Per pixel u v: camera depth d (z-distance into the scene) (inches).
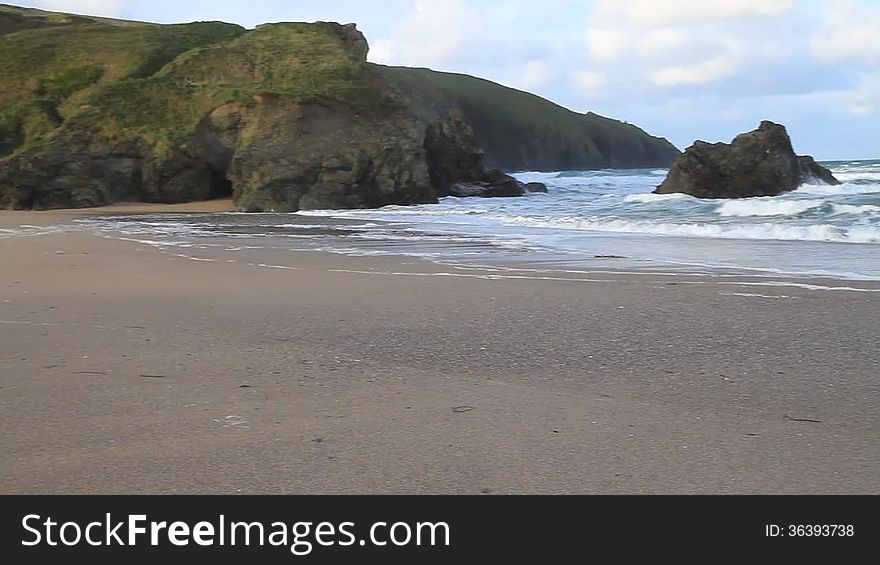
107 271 501.0
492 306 360.5
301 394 222.7
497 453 177.3
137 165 1530.5
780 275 440.8
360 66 1718.8
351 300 383.6
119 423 198.5
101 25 2226.9
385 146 1483.8
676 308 345.7
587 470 167.9
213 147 1566.2
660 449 178.5
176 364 257.1
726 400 213.5
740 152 1259.8
